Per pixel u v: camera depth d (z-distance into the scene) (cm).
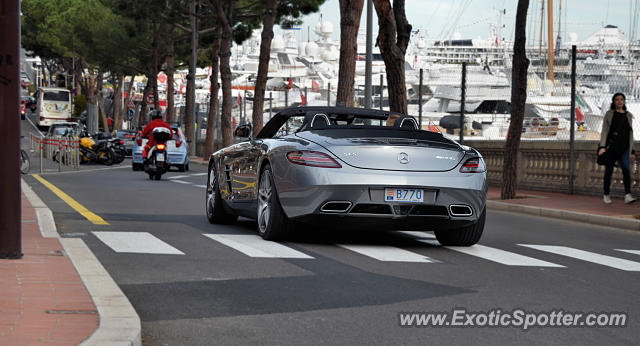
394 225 935
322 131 979
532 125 4578
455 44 12219
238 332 540
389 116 1046
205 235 1037
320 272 773
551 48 7075
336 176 909
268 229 979
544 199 1856
